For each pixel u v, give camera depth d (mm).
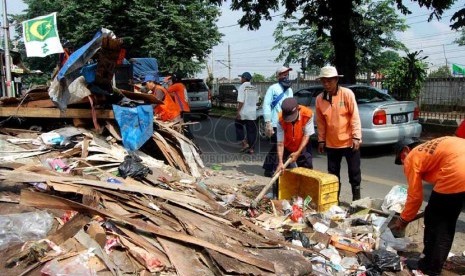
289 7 14547
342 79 13523
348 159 5406
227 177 7035
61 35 24422
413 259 3803
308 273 3355
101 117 5641
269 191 5934
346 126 5305
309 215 4641
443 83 15133
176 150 6344
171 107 7746
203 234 3406
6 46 18250
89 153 5004
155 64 11430
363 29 20250
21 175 3682
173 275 2930
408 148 3768
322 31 15398
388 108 8773
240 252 3307
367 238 4164
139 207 3625
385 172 7852
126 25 22188
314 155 9648
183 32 23016
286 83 7191
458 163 3275
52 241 3021
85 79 5488
